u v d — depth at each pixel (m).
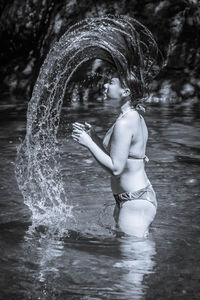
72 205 5.93
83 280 4.01
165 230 5.13
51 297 3.75
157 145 8.77
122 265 4.29
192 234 5.04
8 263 4.34
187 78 14.68
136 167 5.11
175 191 6.41
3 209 5.82
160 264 4.31
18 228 5.21
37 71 16.06
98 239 4.89
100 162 4.98
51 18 16.42
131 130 5.00
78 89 14.50
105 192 6.41
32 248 4.68
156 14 15.38
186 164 7.63
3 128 10.44
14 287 3.90
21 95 15.80
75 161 7.89
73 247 4.70
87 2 16.02
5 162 7.83
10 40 17.55
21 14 17.16
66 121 10.90
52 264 4.32
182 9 15.32
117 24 5.40
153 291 3.84
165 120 11.02
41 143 9.02
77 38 5.81
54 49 6.74
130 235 4.98
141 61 5.20
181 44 15.18
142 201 5.04
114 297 3.74
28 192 6.44
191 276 4.08
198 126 10.32
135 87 5.11
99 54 5.39
